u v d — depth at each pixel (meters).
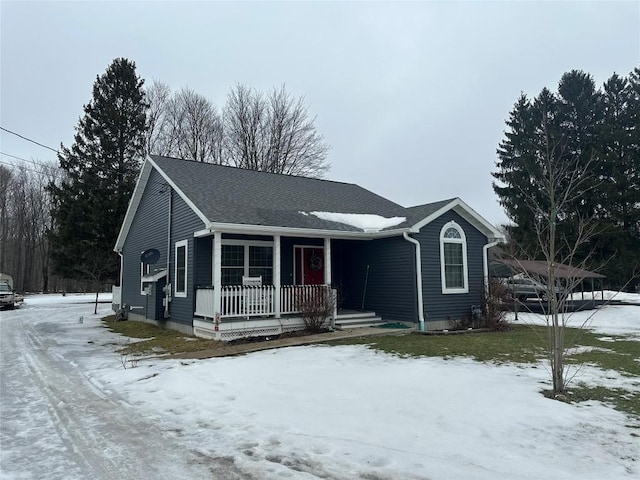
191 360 9.12
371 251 15.01
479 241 15.18
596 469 3.73
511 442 4.37
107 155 31.61
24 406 6.05
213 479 3.72
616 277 28.31
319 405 5.72
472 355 9.16
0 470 3.95
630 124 30.05
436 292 13.84
